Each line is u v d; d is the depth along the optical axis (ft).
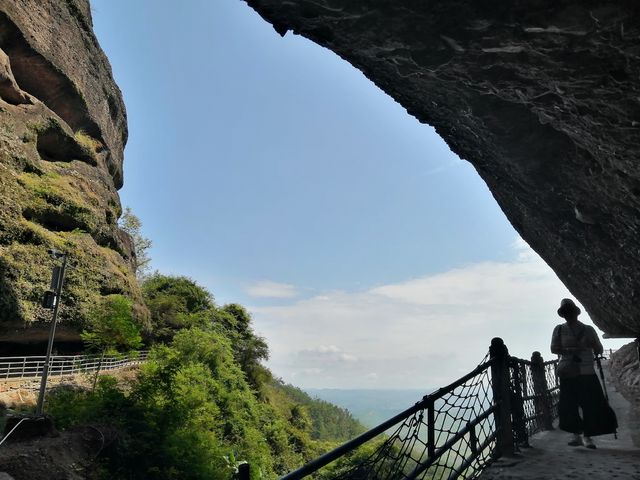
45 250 76.84
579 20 11.55
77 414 43.16
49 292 47.65
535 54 13.66
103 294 87.20
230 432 88.74
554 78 14.35
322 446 169.58
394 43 15.98
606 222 21.26
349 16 15.47
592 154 17.61
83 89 112.88
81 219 91.76
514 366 16.53
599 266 25.82
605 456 14.69
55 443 34.24
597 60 12.70
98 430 39.58
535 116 18.78
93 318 73.61
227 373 110.01
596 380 16.19
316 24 17.22
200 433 56.49
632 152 15.16
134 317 96.07
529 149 20.61
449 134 25.36
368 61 19.66
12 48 92.43
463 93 18.70
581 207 21.70
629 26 11.02
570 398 16.38
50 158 100.58
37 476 29.71
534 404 20.31
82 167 105.91
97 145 118.73
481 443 13.30
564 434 19.54
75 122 112.68
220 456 56.34
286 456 124.26
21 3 92.94
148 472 41.16
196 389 74.43
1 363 64.23
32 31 95.25
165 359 93.81
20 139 86.07
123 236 117.29
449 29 14.06
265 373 156.35
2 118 82.48
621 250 21.86
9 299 66.80
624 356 43.55
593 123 15.43
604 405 15.83
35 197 82.48
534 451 15.66
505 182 26.81
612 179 17.71
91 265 86.53
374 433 7.55
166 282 155.53
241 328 163.22
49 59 99.14
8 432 33.86
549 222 26.78
